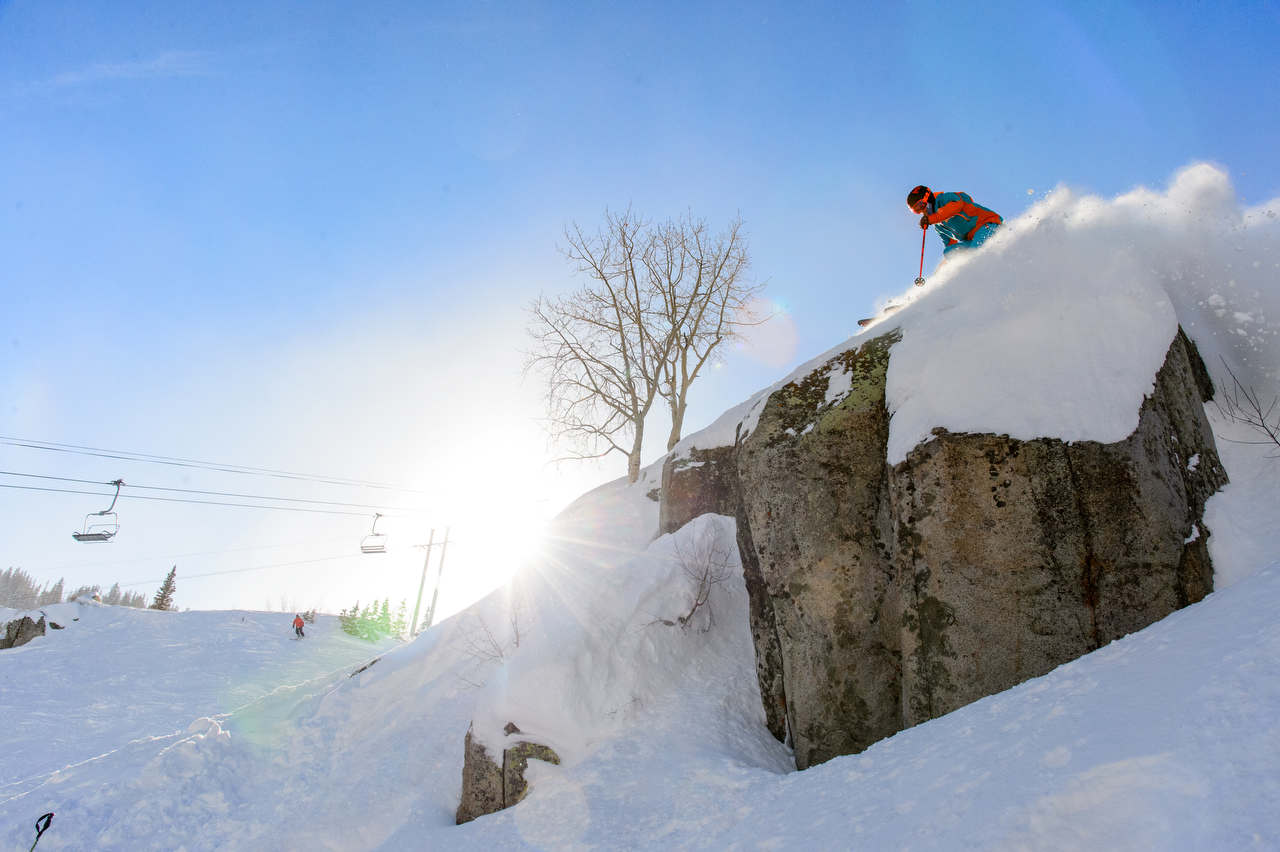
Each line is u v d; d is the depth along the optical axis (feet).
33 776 45.55
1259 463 17.26
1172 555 15.64
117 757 34.58
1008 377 18.66
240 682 74.79
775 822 12.31
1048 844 7.22
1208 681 8.52
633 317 73.10
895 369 21.38
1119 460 16.55
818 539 21.52
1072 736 9.13
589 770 22.35
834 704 20.04
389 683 40.22
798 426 23.22
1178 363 18.33
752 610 25.48
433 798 28.04
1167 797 6.87
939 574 17.60
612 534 50.34
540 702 25.63
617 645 27.20
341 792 30.42
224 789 31.63
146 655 83.76
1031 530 16.98
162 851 27.71
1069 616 16.10
